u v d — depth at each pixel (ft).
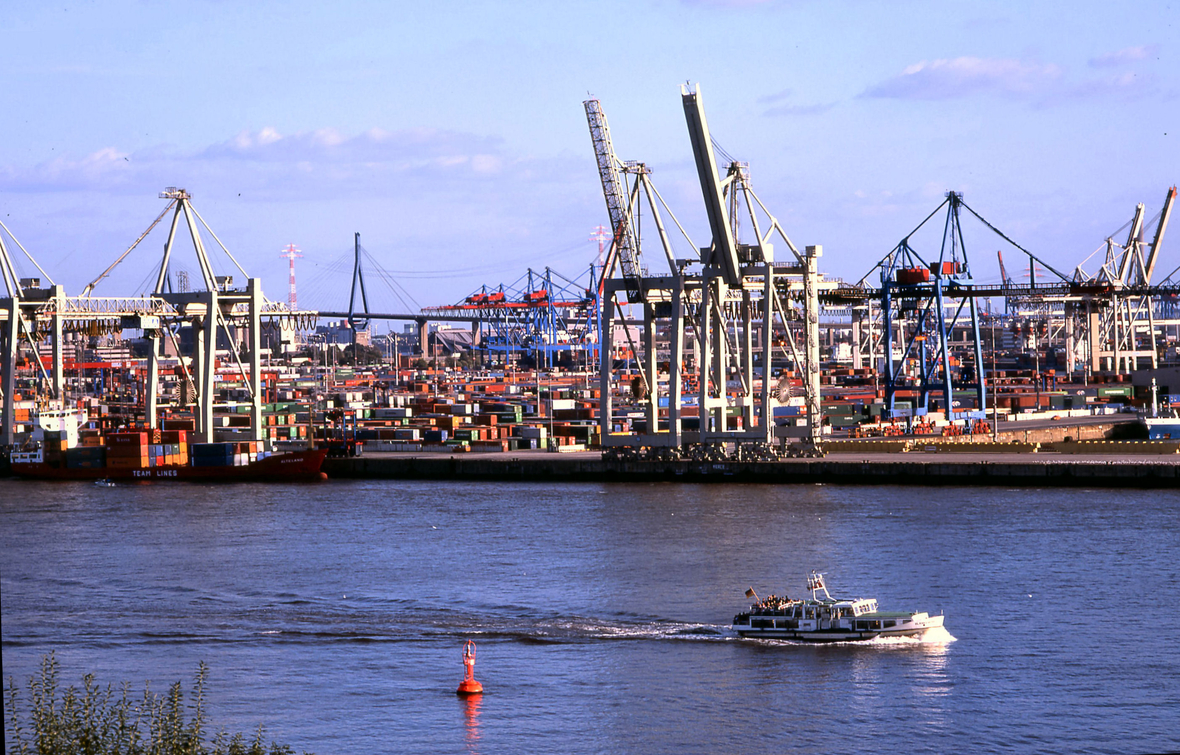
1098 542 638.53
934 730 384.88
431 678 439.63
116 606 543.80
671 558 621.31
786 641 474.08
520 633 492.95
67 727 260.62
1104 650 454.40
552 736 386.11
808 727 388.37
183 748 262.88
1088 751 368.89
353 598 554.46
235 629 504.43
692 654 460.96
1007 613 506.07
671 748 375.25
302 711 409.08
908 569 586.04
